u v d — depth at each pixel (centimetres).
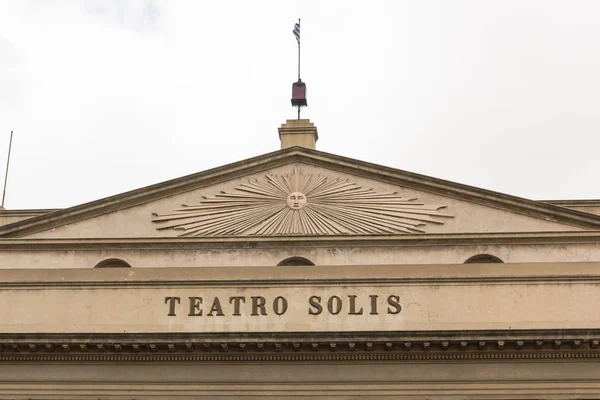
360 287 4119
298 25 5488
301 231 4625
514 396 3903
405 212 4619
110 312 4141
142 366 3997
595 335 3897
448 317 4075
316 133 4981
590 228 4538
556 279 4112
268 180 4709
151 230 4631
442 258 4478
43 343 3978
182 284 4150
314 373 3956
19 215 4869
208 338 3947
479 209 4594
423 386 3928
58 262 4562
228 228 4631
